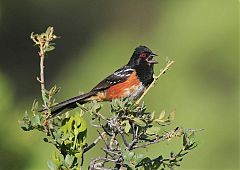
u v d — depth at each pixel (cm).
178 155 545
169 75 1947
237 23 2031
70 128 559
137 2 2434
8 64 2300
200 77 1983
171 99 1884
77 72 2281
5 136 807
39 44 576
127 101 566
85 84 2236
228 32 2014
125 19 2402
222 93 1944
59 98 2206
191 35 2047
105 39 2370
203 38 2033
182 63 2023
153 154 1199
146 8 2344
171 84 1922
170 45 2103
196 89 1962
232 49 1991
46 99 564
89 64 2297
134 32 2358
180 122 1834
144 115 563
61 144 552
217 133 1825
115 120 555
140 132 558
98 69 2267
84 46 2373
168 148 1182
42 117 557
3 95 830
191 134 546
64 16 2394
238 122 1872
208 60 2008
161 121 559
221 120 1870
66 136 551
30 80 2247
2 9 2317
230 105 1908
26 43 2331
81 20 2408
